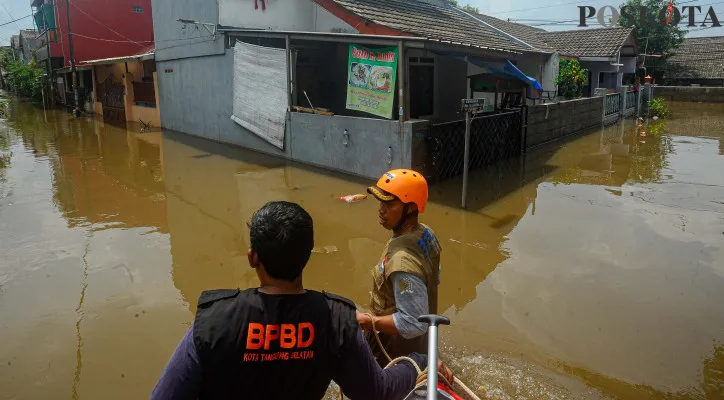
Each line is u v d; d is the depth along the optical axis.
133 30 25.95
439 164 9.49
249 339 1.46
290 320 1.51
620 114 20.92
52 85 28.11
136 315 4.74
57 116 23.36
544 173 10.48
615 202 8.30
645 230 6.91
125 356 4.09
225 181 9.88
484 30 17.11
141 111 19.41
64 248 6.43
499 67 12.78
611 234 6.77
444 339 4.16
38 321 4.63
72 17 25.05
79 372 3.87
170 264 5.93
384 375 1.75
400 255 2.45
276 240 1.51
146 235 6.94
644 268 5.64
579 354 3.95
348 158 10.10
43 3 30.88
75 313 4.78
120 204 8.44
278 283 1.57
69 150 13.60
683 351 3.99
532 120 13.04
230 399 1.46
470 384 3.56
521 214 7.69
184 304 4.96
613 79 24.30
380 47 9.80
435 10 16.17
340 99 14.23
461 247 6.34
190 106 15.74
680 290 5.07
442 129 9.40
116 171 10.92
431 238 2.64
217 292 1.58
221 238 6.82
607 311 4.66
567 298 4.93
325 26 14.22
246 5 13.58
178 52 15.72
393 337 2.81
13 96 38.31
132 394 3.61
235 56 13.02
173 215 7.83
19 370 3.90
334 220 7.41
